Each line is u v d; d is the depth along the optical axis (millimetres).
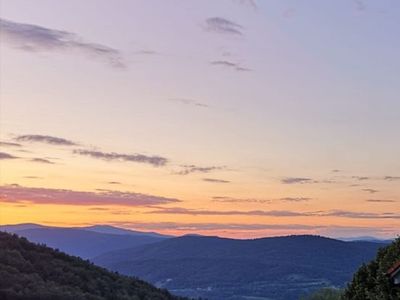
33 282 60438
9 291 56406
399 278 14625
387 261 17391
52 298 58188
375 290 17469
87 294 61750
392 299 16609
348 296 19031
